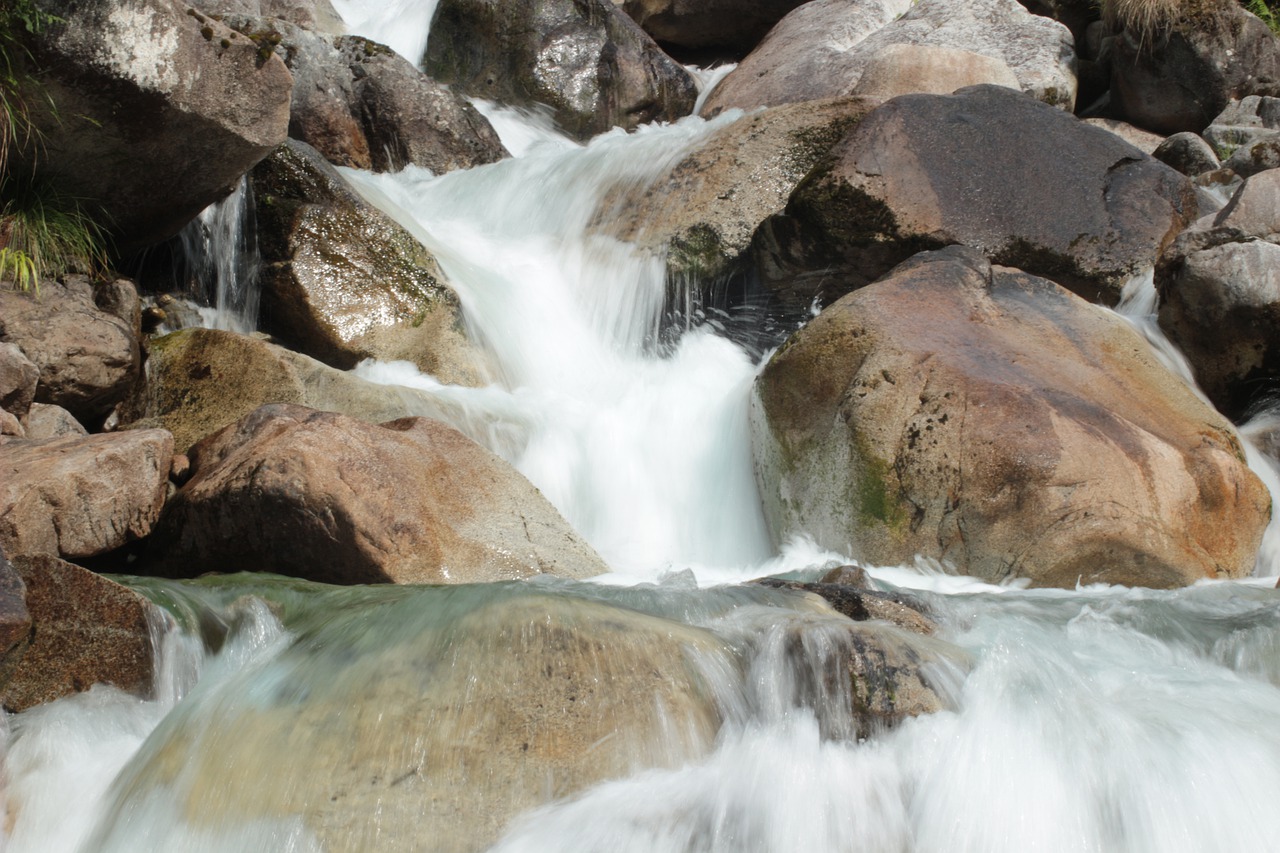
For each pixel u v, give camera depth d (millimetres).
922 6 14461
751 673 4684
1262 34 13109
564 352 9836
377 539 6016
